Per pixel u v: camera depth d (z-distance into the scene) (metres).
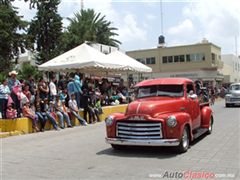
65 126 17.50
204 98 13.91
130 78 35.16
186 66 63.62
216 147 11.03
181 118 9.98
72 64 20.69
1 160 9.84
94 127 17.41
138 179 7.54
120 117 10.20
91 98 19.53
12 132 14.95
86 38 55.56
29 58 56.66
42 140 13.47
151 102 10.34
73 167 8.78
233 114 22.86
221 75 66.75
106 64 21.30
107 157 9.86
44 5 50.94
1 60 34.84
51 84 17.55
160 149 10.77
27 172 8.40
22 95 15.84
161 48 65.56
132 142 9.88
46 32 51.16
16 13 35.47
